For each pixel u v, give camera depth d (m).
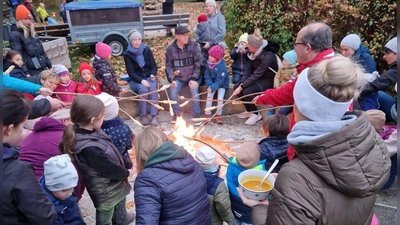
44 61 5.58
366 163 1.28
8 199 1.63
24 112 1.82
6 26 7.23
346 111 1.44
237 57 5.73
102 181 2.54
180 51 5.46
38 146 2.53
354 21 5.18
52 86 4.26
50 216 1.73
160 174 1.93
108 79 5.05
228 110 5.85
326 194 1.32
